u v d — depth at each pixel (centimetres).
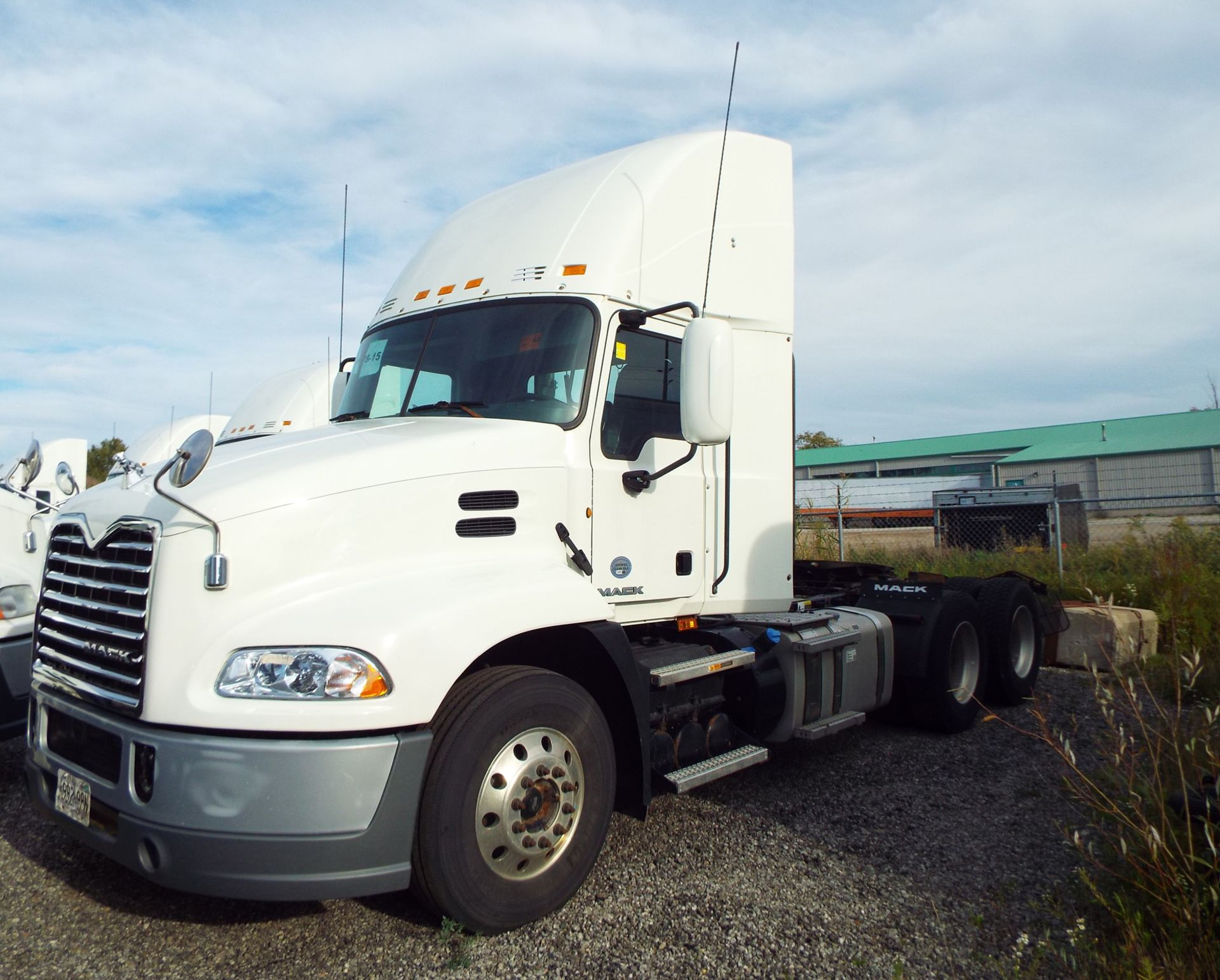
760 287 539
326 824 319
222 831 314
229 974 340
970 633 715
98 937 368
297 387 957
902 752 639
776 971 338
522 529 414
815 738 554
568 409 441
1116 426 4788
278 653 327
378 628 336
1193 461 4012
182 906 395
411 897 406
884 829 483
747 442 531
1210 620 891
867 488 2656
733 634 538
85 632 372
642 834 477
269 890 317
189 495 348
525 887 367
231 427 999
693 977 335
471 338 477
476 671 380
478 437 407
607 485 446
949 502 1802
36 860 444
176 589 336
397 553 377
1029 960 343
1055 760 608
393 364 504
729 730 500
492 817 359
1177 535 1182
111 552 370
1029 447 5016
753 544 530
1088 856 381
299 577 354
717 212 514
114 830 339
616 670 416
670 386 489
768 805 523
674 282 489
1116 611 948
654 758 446
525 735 372
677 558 483
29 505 604
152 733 328
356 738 326
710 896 401
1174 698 702
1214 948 320
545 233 483
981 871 427
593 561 439
